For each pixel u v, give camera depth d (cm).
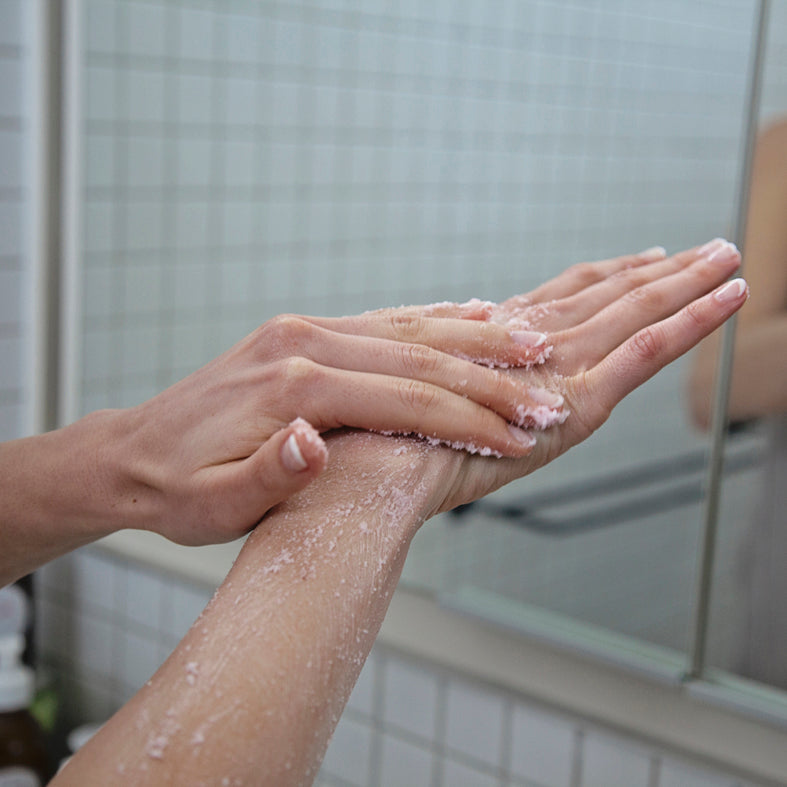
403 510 54
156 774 45
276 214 88
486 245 79
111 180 98
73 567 110
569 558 78
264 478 50
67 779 46
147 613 103
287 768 46
